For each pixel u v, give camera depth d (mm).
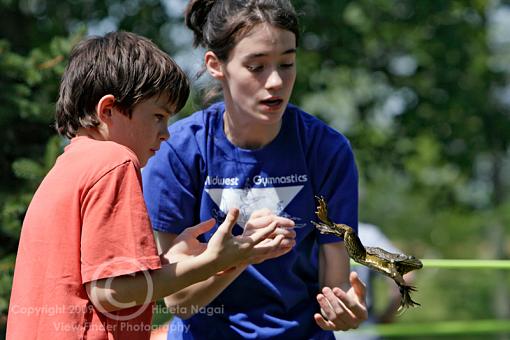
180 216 7738
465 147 29078
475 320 36969
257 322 7758
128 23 23375
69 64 6758
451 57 27531
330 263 7781
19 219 12203
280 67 7156
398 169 28094
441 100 27641
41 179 11672
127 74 6457
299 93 24969
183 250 6992
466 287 38406
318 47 25375
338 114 28609
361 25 27000
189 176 7711
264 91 7105
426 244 43469
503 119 29078
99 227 6000
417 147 28578
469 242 43281
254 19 7078
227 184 7691
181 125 7852
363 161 27703
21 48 19156
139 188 6137
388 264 6465
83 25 13102
